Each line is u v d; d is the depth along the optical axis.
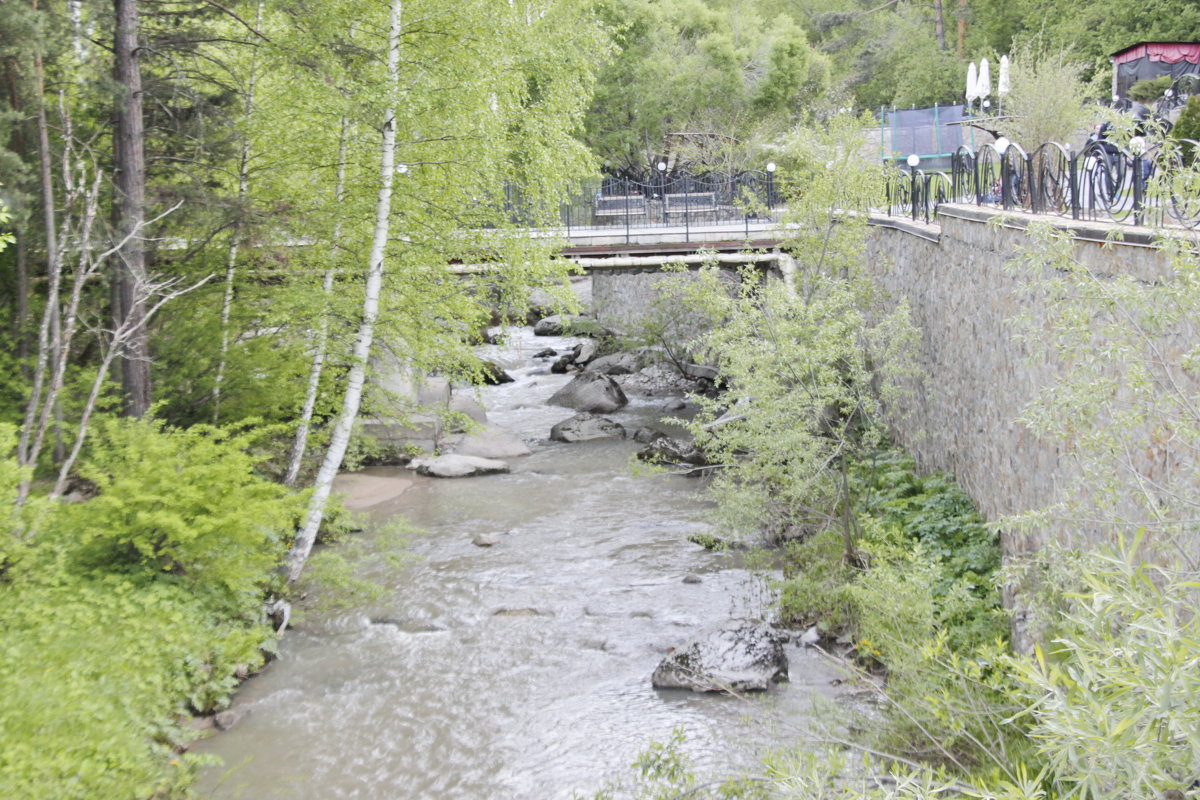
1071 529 8.79
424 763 9.49
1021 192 11.41
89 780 7.92
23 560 10.39
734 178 28.00
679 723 9.90
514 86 14.18
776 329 12.96
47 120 14.06
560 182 15.24
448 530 16.69
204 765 9.42
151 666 10.10
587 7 15.76
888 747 7.54
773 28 42.44
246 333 16.19
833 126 16.75
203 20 15.20
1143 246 7.34
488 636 12.45
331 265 14.80
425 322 14.93
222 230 15.01
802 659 11.15
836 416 17.38
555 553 15.35
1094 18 35.00
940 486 13.83
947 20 50.38
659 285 20.20
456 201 14.88
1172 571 4.27
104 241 13.27
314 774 9.33
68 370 14.20
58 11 13.62
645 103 37.06
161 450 11.34
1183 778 3.95
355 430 16.22
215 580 11.88
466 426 15.88
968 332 13.09
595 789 8.77
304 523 13.66
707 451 19.05
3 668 8.88
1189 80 15.28
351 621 13.00
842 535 12.83
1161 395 6.01
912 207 17.44
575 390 26.05
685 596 13.39
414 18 13.73
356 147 14.84
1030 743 6.80
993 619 9.52
